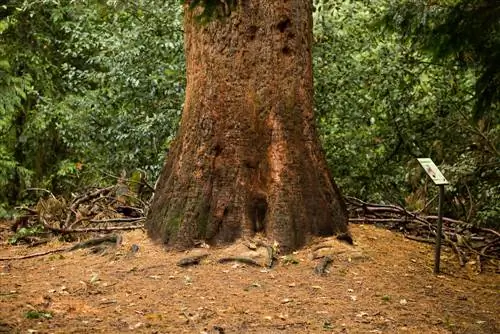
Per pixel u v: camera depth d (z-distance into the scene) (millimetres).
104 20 14180
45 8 16078
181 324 5727
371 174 12211
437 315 6262
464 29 7191
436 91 11648
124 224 9672
